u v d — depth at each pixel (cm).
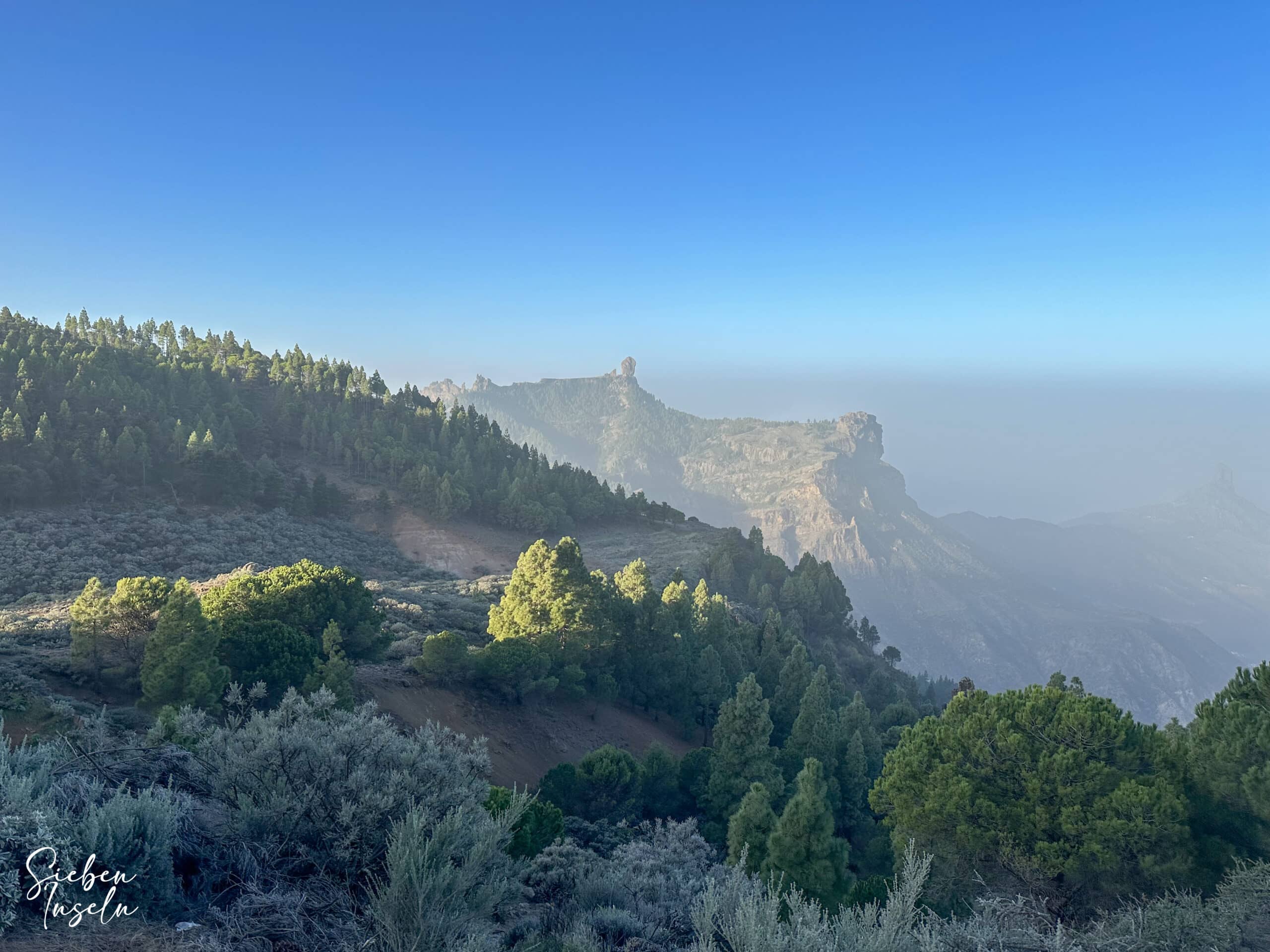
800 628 11256
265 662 3697
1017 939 984
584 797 3522
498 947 838
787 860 2505
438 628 6550
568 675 5594
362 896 846
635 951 1020
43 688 2720
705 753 4541
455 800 997
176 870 814
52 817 710
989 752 2055
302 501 13438
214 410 16438
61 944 639
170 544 9988
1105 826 1755
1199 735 1927
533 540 15588
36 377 13338
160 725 1241
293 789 950
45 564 8431
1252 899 1205
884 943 802
